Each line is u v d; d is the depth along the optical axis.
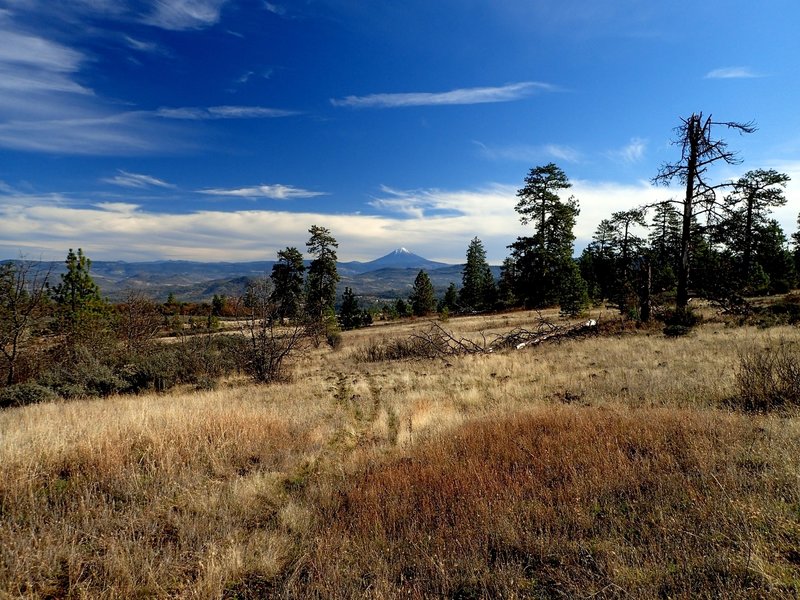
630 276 25.50
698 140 17.20
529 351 18.36
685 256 18.56
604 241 44.50
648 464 4.83
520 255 43.19
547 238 41.34
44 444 6.00
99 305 22.08
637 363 12.38
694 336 15.96
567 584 3.05
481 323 34.09
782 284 29.19
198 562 3.69
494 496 4.52
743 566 2.92
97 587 3.34
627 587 2.89
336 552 3.79
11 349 15.98
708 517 3.63
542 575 3.27
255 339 17.25
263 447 7.17
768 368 7.34
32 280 15.88
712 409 6.96
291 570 3.64
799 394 6.78
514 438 6.30
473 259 62.41
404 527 4.12
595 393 9.48
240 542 4.09
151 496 5.12
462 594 3.15
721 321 18.95
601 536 3.68
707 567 3.00
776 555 2.98
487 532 3.85
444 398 11.05
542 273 41.44
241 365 18.44
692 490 4.07
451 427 7.66
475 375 14.20
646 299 21.08
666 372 10.45
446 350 21.70
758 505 3.69
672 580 2.93
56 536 4.01
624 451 5.42
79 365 14.98
